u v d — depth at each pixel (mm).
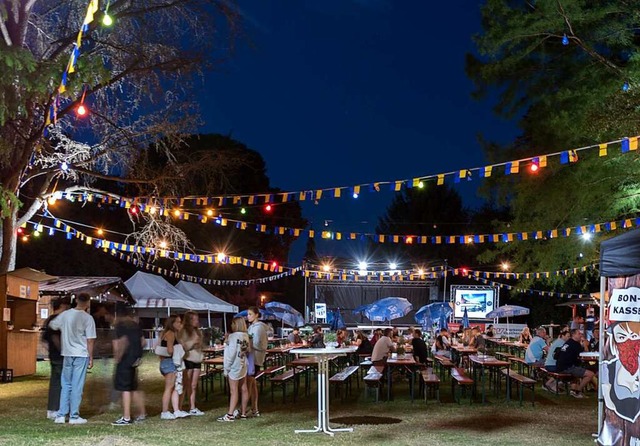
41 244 34219
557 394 14492
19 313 18453
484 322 34312
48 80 11516
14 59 10727
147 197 19422
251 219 43125
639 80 17000
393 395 14531
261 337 11273
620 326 7809
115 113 20297
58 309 10758
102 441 8578
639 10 17328
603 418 8258
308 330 30188
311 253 50656
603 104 17609
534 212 20766
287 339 22156
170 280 41688
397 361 13539
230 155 20828
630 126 17359
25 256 34031
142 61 18703
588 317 30016
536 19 18109
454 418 11102
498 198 21484
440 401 13422
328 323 31812
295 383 13289
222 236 40938
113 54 19078
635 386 7398
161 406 12234
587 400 13594
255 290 47094
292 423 10383
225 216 40312
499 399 13734
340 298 32719
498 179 21203
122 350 10250
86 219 36219
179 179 20094
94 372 17234
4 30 15062
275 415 11234
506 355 17719
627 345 7637
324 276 32844
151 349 28625
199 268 40875
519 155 20906
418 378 16328
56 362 10703
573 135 18281
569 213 19766
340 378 12328
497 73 19891
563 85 19547
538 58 19656
